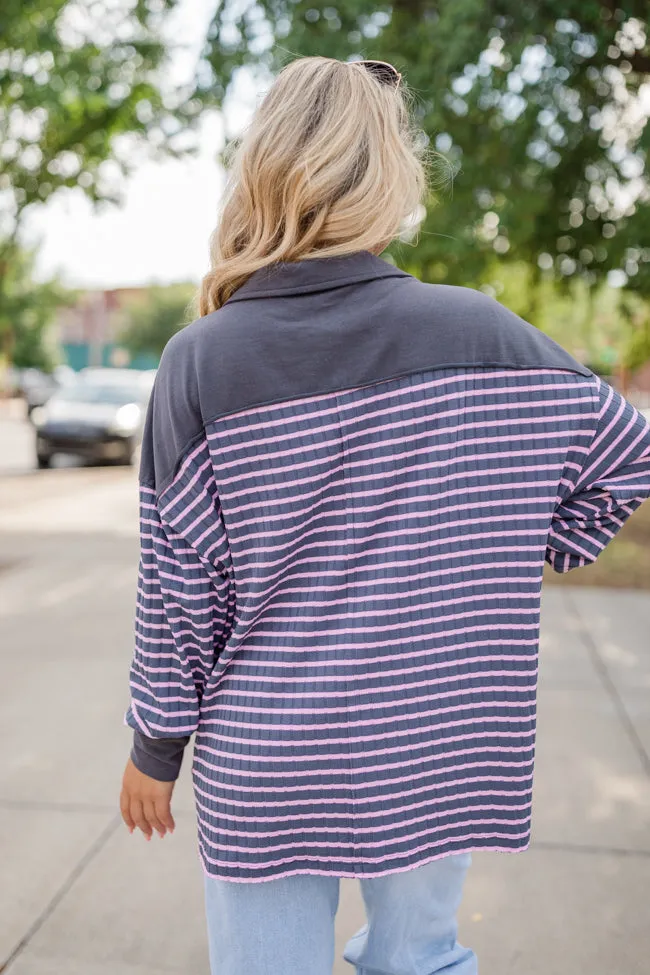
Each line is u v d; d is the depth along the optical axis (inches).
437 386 45.3
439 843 46.3
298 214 45.9
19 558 287.7
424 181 50.6
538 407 46.1
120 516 381.1
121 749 135.7
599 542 49.3
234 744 45.2
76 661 179.5
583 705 152.7
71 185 371.6
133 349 2368.4
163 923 92.1
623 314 343.3
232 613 47.3
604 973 83.4
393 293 46.2
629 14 240.7
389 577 44.9
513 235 289.0
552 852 104.7
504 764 46.3
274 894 46.6
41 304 1600.6
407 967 51.7
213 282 48.8
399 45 259.3
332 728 44.3
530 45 240.8
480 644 45.8
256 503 44.9
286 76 48.3
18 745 137.4
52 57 318.0
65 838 109.4
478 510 45.8
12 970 84.8
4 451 727.1
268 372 44.7
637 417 47.5
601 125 291.3
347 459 45.0
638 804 116.5
